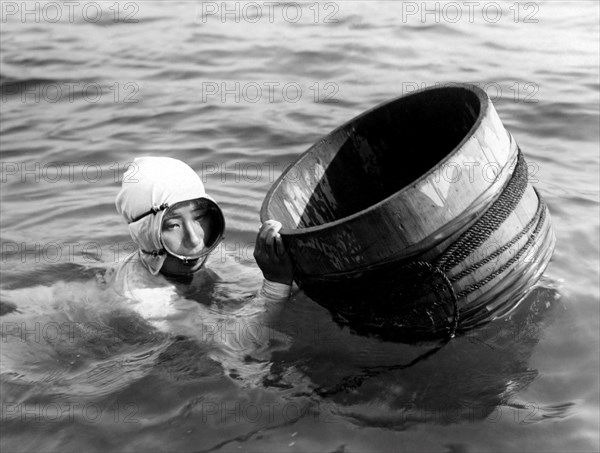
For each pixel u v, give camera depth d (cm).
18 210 471
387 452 266
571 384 293
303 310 337
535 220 309
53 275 392
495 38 762
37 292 378
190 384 304
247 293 356
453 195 283
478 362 304
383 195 352
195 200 344
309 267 307
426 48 741
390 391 293
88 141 571
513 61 695
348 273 295
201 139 561
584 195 449
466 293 297
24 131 598
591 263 373
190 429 282
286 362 313
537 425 274
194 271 361
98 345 334
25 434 286
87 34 830
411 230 282
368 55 726
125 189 350
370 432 275
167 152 543
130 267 364
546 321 325
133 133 579
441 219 283
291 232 305
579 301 338
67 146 565
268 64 716
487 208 290
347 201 347
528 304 334
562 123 561
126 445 277
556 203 438
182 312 344
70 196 486
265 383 302
